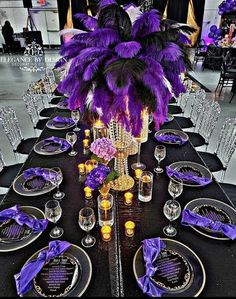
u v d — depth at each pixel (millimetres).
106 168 1250
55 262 1003
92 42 1170
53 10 12594
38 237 1130
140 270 973
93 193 1394
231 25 8867
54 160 1745
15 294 898
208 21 12055
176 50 1108
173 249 1059
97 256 1036
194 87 6234
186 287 918
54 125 2299
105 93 1101
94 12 1357
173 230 1163
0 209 1319
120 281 940
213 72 8453
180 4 11219
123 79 978
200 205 1324
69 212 1271
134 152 1733
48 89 4172
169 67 1177
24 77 7828
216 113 2516
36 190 1434
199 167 1671
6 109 2547
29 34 11172
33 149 1879
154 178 1549
